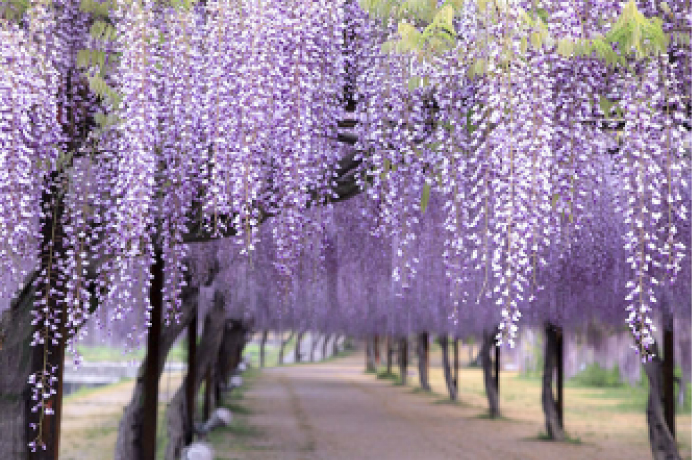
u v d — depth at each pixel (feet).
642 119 12.71
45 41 13.41
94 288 15.85
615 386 113.39
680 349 44.68
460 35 13.82
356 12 15.53
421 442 52.49
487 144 12.75
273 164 14.46
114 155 14.66
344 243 21.34
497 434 57.67
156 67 14.07
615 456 46.01
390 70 14.40
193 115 14.03
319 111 14.70
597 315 34.17
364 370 164.45
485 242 12.92
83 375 105.50
